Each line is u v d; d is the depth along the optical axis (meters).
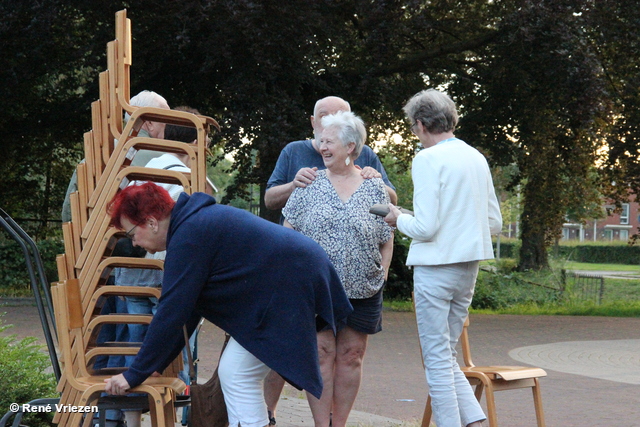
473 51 19.86
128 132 3.74
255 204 24.12
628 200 22.95
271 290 3.38
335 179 4.99
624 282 30.88
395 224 4.65
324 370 4.82
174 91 17.47
